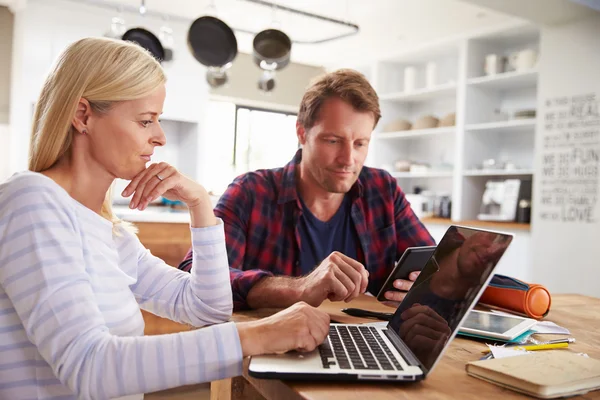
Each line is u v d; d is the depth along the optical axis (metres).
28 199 0.75
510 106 4.58
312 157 1.40
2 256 0.72
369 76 5.78
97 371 0.69
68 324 0.70
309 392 0.65
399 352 0.78
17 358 0.76
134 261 1.03
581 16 3.33
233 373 0.72
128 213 3.10
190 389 2.70
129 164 0.85
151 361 0.70
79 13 3.63
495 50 4.61
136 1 3.69
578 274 3.38
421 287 0.92
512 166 4.19
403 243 1.66
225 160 5.55
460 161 4.47
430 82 4.84
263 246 1.49
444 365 0.78
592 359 0.77
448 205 4.73
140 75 0.82
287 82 5.69
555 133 3.53
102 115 0.82
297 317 0.78
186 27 4.03
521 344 0.92
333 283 1.06
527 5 3.16
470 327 0.97
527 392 0.66
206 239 1.06
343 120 1.34
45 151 0.83
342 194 1.53
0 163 3.86
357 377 0.68
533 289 1.15
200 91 4.03
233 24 4.38
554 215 3.53
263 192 1.50
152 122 0.86
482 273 0.72
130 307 0.93
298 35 4.70
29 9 3.45
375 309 1.18
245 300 1.17
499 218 4.13
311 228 1.51
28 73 3.48
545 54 3.59
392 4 3.84
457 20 4.16
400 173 5.22
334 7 3.94
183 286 1.10
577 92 3.39
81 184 0.86
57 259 0.73
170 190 1.02
